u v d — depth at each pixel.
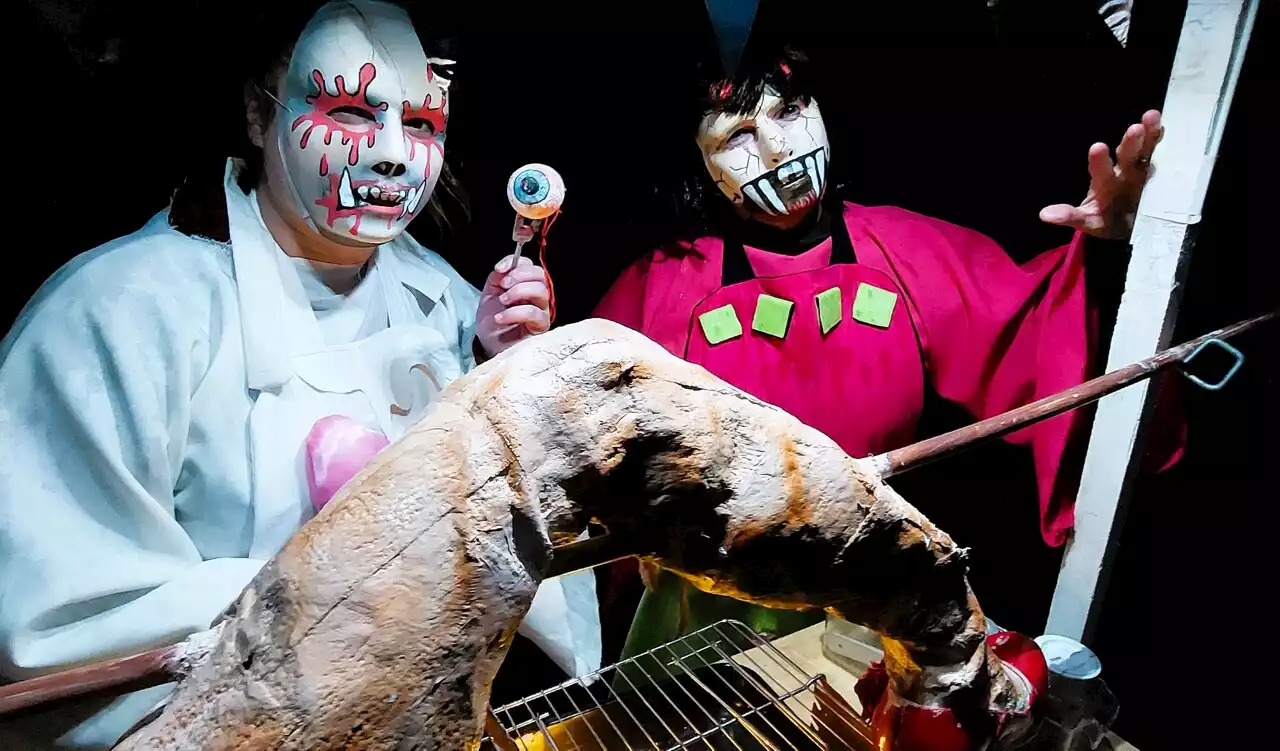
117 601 0.81
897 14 1.18
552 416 0.61
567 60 1.10
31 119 0.84
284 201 0.93
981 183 1.31
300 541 0.55
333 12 0.87
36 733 0.84
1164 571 1.46
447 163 1.12
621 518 0.67
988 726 0.88
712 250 1.26
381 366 1.00
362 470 0.59
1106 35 1.20
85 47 0.82
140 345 0.82
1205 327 1.28
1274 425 1.29
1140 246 1.17
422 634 0.53
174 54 0.86
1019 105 1.26
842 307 1.27
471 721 0.57
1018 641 0.99
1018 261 1.32
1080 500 1.33
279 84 0.88
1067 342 1.32
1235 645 1.39
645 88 1.14
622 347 0.66
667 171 1.21
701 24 1.11
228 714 0.51
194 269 0.88
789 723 1.04
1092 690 1.07
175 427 0.86
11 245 0.89
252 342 0.89
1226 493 1.37
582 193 1.19
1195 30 1.06
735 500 0.67
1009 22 1.21
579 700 1.13
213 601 0.83
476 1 1.01
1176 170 1.11
